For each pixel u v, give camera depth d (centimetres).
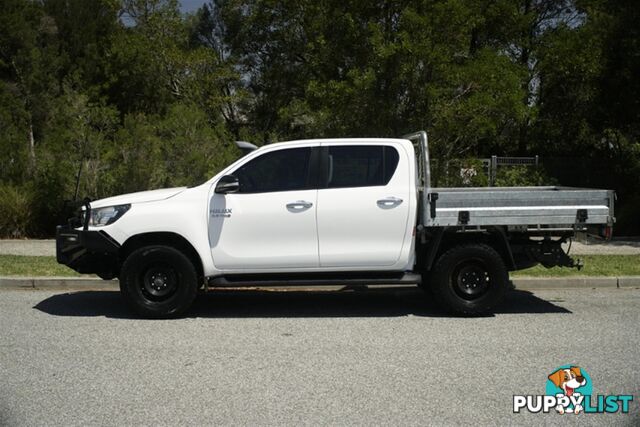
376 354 655
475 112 1480
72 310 854
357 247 805
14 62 2984
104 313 837
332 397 532
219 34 3278
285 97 2731
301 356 647
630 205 1694
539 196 805
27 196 1502
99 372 593
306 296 968
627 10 1678
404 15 1436
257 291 1001
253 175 811
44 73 2961
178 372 595
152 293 799
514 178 1744
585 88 2334
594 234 830
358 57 1554
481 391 547
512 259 826
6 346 677
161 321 796
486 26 2222
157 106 2848
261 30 2778
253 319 813
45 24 3322
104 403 516
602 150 2342
